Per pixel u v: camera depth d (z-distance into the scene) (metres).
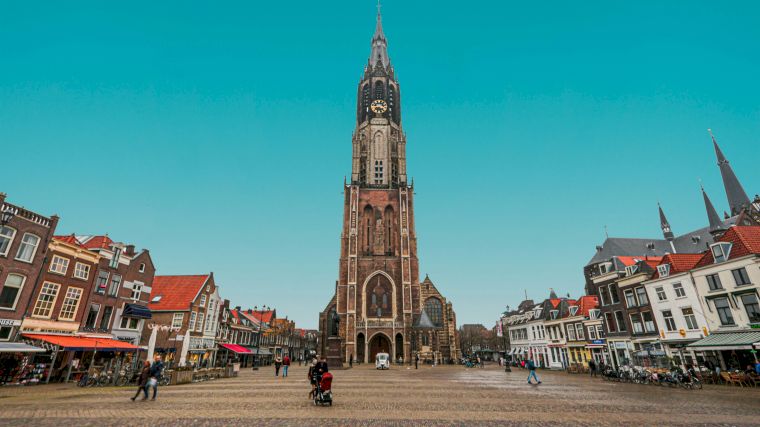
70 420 12.05
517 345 76.44
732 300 30.50
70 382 27.66
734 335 29.36
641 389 23.72
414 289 77.94
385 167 92.12
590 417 13.30
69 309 30.00
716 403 17.05
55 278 28.83
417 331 74.38
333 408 14.89
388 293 77.69
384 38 114.06
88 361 31.84
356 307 75.50
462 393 20.53
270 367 61.00
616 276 44.25
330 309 79.75
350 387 23.69
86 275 31.75
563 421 12.55
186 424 11.67
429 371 45.28
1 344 23.30
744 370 28.83
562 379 33.03
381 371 44.16
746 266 29.77
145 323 44.34
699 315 33.31
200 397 18.06
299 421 12.26
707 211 67.44
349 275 76.88
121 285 35.84
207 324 49.31
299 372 42.00
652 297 38.34
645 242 72.00
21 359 25.92
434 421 12.41
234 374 34.44
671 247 71.25
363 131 97.12
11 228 25.69
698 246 67.50
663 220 84.81
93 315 32.50
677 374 25.73
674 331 35.66
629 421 12.58
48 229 28.14
